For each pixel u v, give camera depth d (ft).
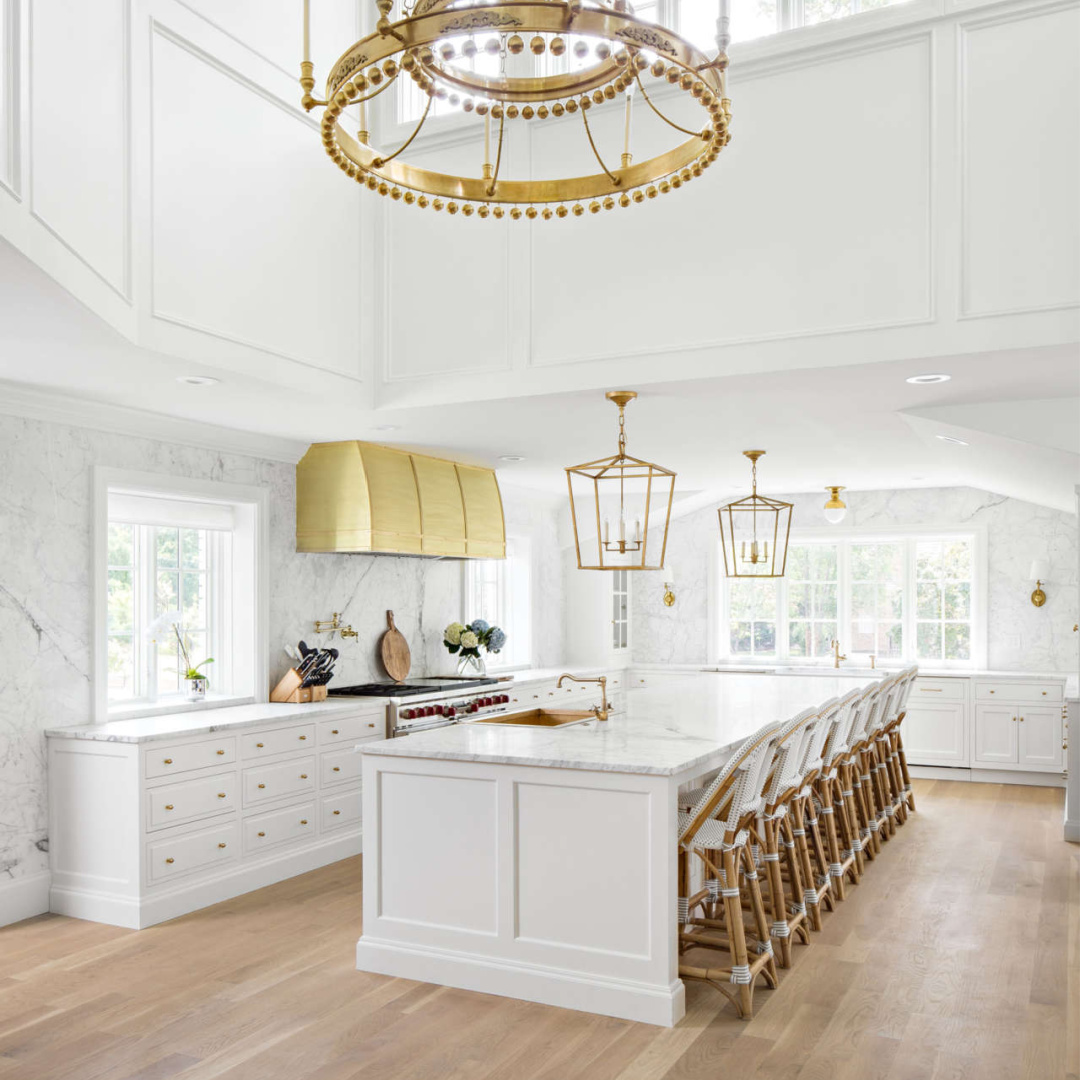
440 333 16.58
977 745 27.43
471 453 22.47
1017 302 12.76
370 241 17.08
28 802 15.58
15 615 15.37
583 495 30.99
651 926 11.62
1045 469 18.48
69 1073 10.39
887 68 13.60
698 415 17.76
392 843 13.23
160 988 12.69
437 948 12.87
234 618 20.02
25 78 8.69
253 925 15.21
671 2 15.69
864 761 19.38
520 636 29.84
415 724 21.16
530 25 6.77
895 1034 11.23
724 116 7.79
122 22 11.91
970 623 29.50
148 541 18.54
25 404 15.35
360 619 22.81
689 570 32.89
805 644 31.58
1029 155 12.78
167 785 15.57
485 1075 10.27
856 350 13.66
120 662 18.12
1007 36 12.93
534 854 12.31
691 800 13.94
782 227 14.16
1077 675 26.71
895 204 13.51
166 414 17.34
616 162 15.31
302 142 15.57
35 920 15.47
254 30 14.57
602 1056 10.68
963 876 17.84
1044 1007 11.98
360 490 20.34
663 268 14.92
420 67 7.83
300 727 18.33
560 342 15.61
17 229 8.38
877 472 26.09
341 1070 10.41
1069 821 20.58
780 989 12.55
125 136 11.96
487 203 9.02
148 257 12.55
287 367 15.12
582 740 13.76
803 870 14.83
